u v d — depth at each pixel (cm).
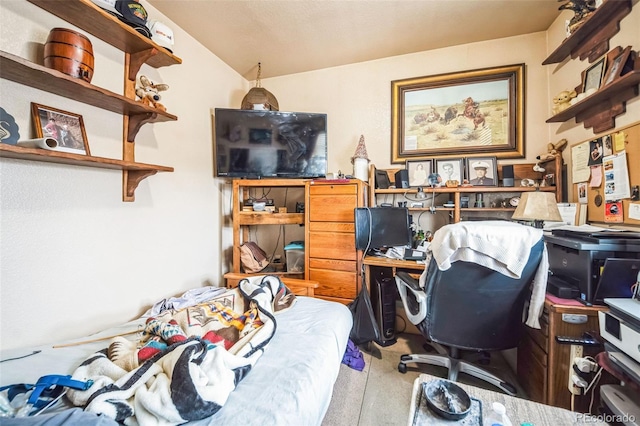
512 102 222
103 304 149
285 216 234
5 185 112
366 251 213
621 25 142
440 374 177
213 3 182
